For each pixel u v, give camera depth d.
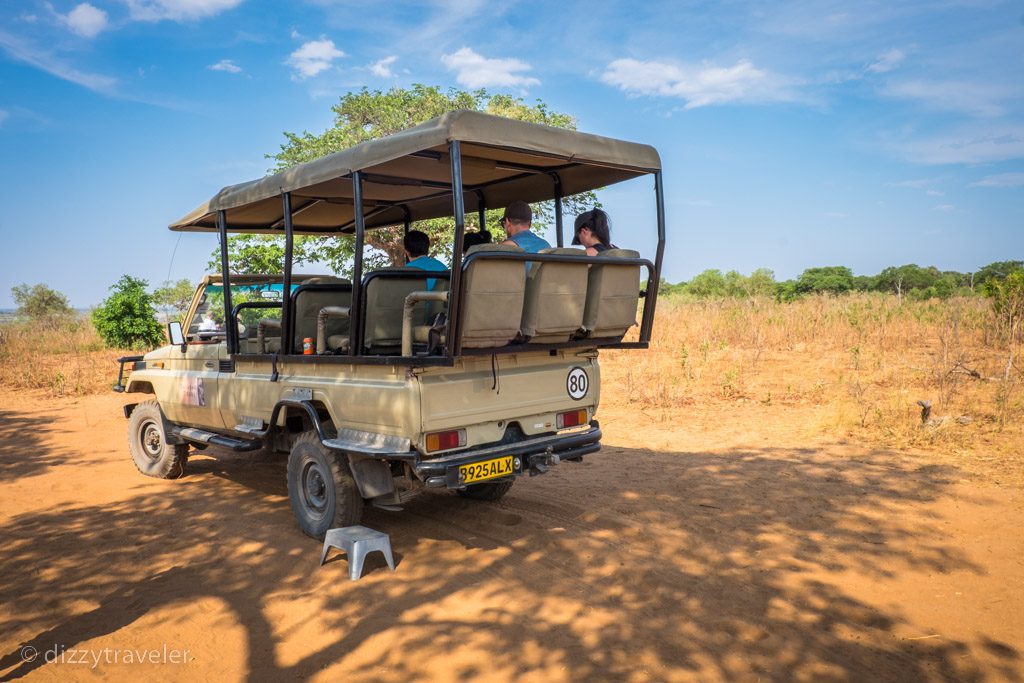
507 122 4.37
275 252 14.66
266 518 6.02
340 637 3.91
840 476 6.65
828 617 4.02
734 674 3.45
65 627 4.13
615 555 4.95
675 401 10.71
